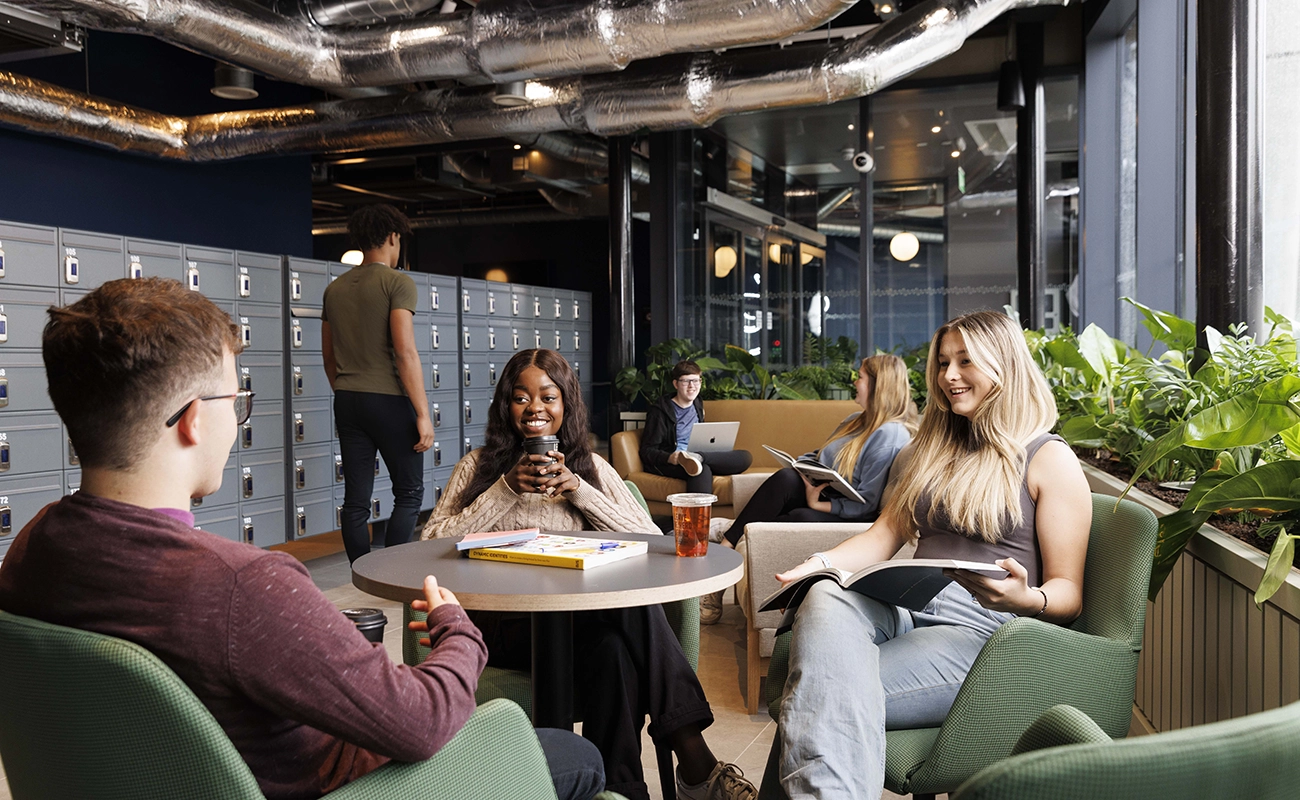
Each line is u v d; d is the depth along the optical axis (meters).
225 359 1.06
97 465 0.99
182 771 0.93
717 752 2.73
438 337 7.40
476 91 6.45
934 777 1.59
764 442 6.49
